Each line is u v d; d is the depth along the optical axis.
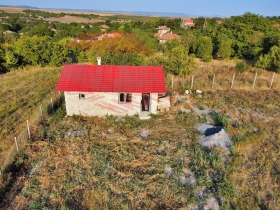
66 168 13.89
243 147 16.08
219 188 12.44
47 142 16.20
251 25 49.41
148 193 12.24
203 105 22.41
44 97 24.28
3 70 35.19
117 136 17.31
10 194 12.11
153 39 49.09
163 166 14.17
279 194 12.35
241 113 20.86
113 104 20.03
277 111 21.48
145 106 21.17
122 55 35.75
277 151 15.84
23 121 19.22
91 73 20.64
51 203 11.60
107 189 12.45
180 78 29.70
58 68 36.56
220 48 41.69
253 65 36.03
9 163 13.94
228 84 27.78
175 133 17.81
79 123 18.98
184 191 12.32
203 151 15.59
